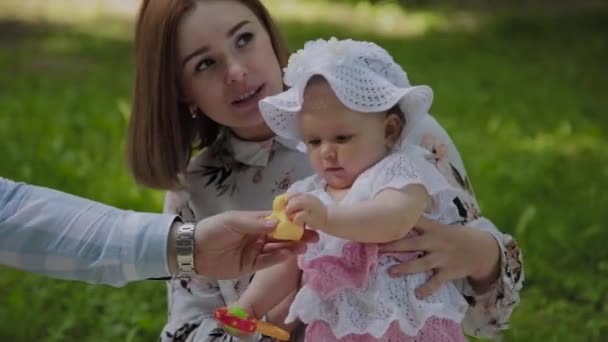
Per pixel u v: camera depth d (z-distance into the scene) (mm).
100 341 5352
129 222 2760
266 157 3344
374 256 2766
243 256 2803
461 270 2932
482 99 10219
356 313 2773
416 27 14742
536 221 6777
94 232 2746
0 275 6059
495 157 8195
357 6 16219
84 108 9766
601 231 6547
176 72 3264
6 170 7758
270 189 3342
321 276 2785
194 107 3379
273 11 15875
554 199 7301
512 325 5410
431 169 2869
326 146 2828
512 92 10703
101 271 2746
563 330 5355
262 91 3217
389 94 2770
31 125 9023
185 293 3395
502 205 6980
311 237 2770
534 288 5906
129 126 3402
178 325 3322
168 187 3402
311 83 2809
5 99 10164
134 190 7148
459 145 8562
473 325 3191
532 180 7594
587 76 11664
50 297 5816
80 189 7359
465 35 14047
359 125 2793
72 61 12422
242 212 2754
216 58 3184
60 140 8328
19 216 2754
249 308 2949
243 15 3201
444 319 2830
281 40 3367
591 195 7324
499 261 3049
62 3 16703
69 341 5383
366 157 2824
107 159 8023
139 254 2723
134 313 5562
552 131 9156
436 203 2965
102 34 14289
